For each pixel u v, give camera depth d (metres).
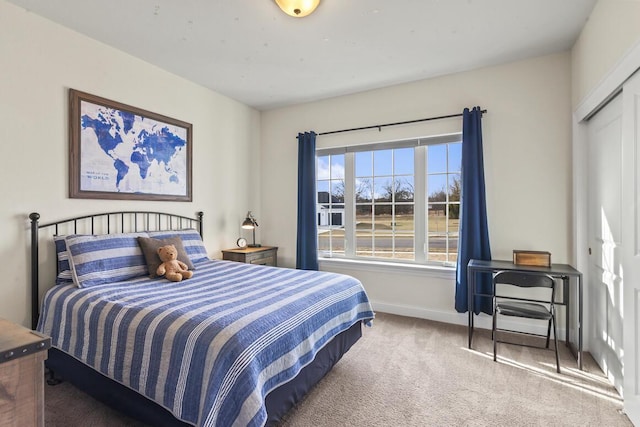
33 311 2.15
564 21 2.26
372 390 1.99
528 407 1.82
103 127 2.56
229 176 3.80
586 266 2.51
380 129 3.51
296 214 4.04
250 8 2.11
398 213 3.55
